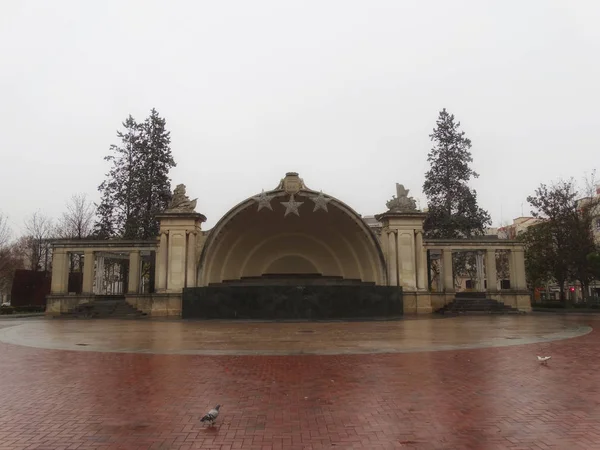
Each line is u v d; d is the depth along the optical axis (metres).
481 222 61.47
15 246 83.44
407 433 7.85
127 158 61.91
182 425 8.34
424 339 21.33
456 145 64.50
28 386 11.55
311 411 9.21
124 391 10.99
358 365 14.33
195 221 44.44
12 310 49.25
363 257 47.22
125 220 59.78
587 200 57.44
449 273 47.69
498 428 8.08
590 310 47.88
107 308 43.22
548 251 55.84
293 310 36.56
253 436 7.72
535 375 12.58
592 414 8.87
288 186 43.41
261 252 50.12
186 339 22.19
